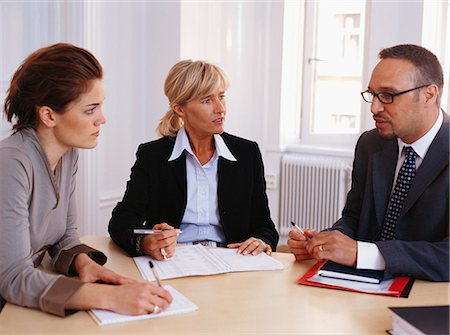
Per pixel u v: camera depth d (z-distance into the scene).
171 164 2.16
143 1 3.94
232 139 2.26
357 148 2.10
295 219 4.37
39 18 3.40
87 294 1.39
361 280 1.59
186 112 2.11
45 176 1.64
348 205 2.10
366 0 4.22
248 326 1.33
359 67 4.36
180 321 1.35
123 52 3.83
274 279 1.64
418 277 1.62
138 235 1.86
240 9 4.23
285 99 4.43
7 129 3.22
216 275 1.67
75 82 1.56
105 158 3.78
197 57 4.06
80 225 3.59
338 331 1.30
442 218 1.75
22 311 1.42
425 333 1.14
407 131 1.78
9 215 1.51
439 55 3.78
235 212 2.17
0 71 3.21
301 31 4.49
